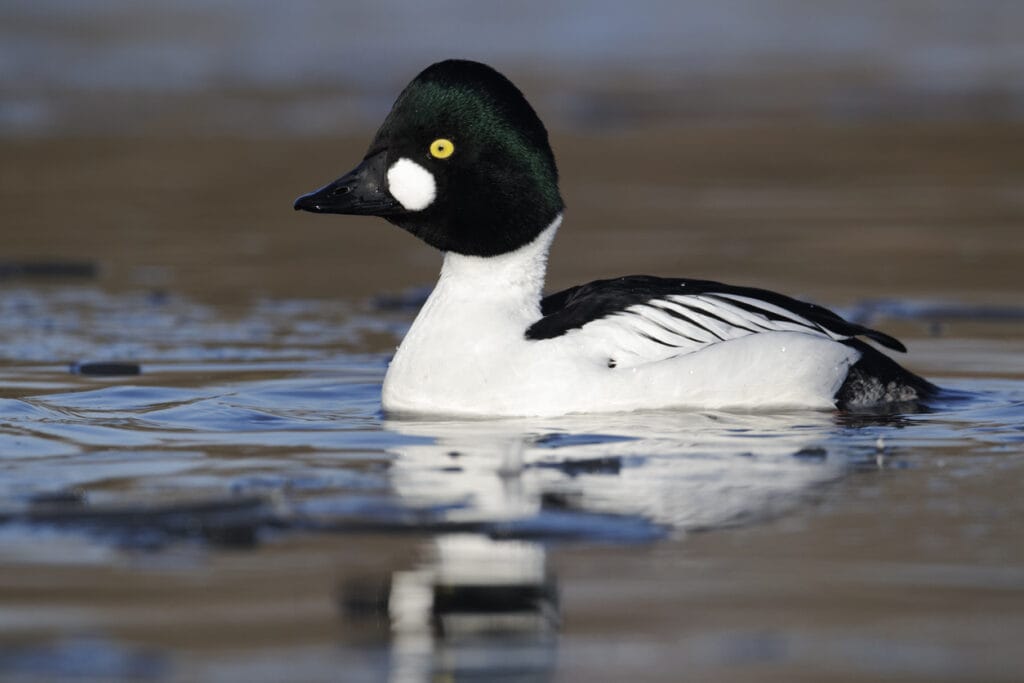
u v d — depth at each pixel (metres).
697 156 27.27
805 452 9.70
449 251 11.58
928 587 7.04
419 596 6.94
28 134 28.86
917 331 15.20
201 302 16.88
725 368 10.98
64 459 9.47
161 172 25.77
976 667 6.14
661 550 7.60
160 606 6.80
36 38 36.75
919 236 20.62
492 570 7.28
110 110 31.06
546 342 11.04
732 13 41.28
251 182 25.08
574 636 6.48
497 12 40.16
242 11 39.50
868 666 6.14
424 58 36.31
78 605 6.81
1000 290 17.19
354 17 39.31
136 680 5.99
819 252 19.55
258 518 8.08
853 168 26.16
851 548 7.61
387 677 6.06
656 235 20.75
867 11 41.97
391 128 11.49
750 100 32.72
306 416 11.09
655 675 6.07
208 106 31.56
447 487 8.76
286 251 20.45
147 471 9.14
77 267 18.83
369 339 14.96
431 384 11.14
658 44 38.81
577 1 41.06
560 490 8.69
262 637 6.46
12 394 11.85
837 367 11.24
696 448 9.78
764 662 6.20
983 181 24.91
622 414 10.86
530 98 32.75
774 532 7.88
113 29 37.62
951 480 8.96
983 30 40.34
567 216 22.53
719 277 17.94
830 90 33.84
